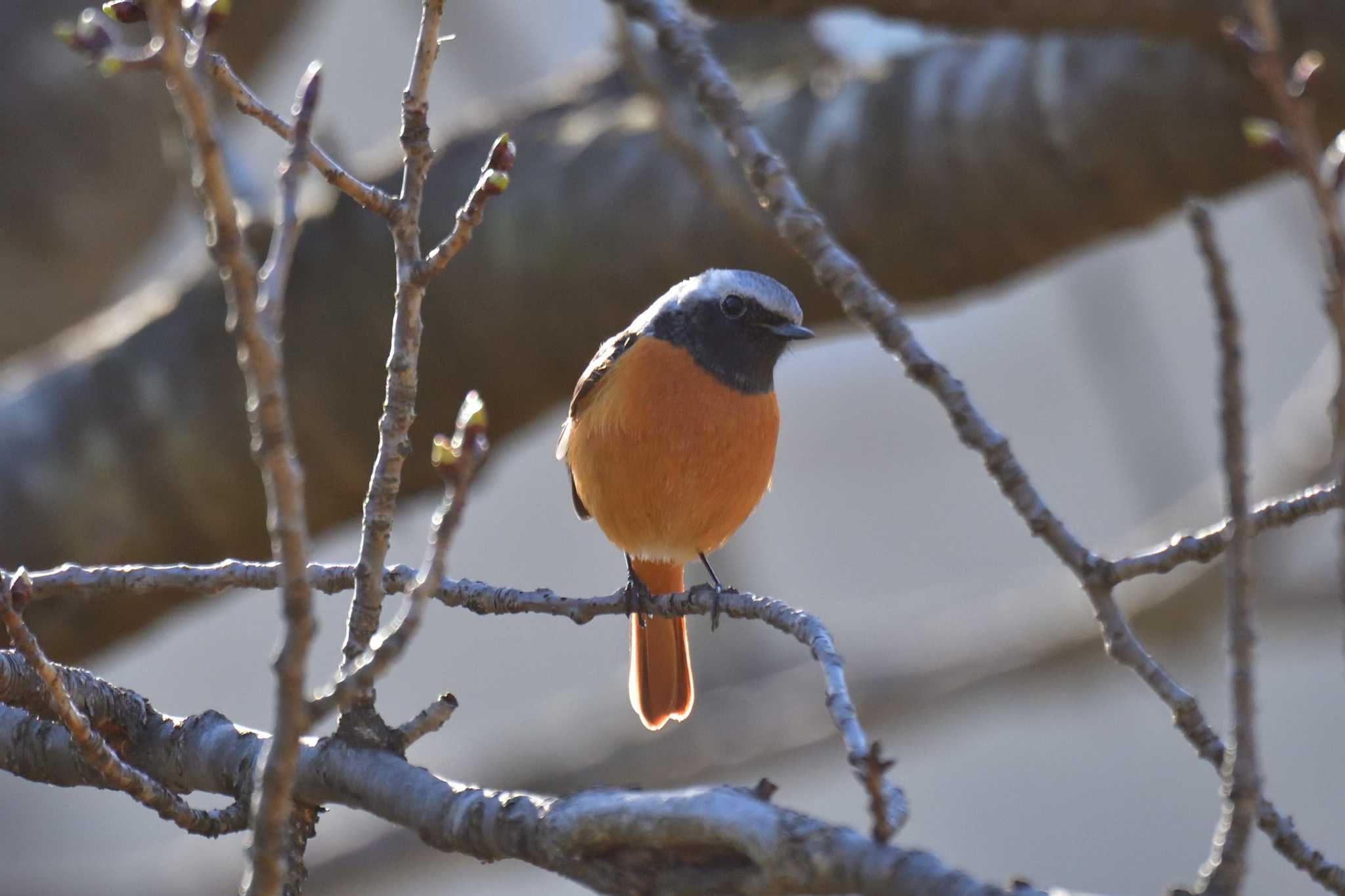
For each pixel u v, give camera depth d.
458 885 24.30
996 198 9.86
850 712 4.00
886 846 3.55
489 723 27.95
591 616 5.47
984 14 8.40
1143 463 21.80
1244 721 3.82
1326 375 16.84
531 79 21.00
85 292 15.98
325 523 11.42
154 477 10.99
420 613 3.79
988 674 16.97
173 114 11.47
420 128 4.48
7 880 18.09
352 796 4.71
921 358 5.10
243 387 10.93
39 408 11.23
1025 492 4.90
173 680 28.25
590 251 10.48
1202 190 9.49
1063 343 28.28
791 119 10.40
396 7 27.27
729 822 3.75
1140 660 4.79
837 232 10.19
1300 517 4.72
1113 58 9.35
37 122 15.35
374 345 10.82
